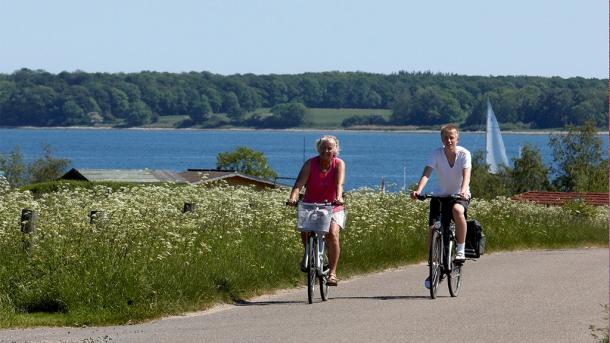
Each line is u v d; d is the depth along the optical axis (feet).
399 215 163.02
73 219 110.01
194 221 120.37
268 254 116.78
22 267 98.17
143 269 96.43
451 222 106.42
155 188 152.15
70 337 79.61
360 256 132.77
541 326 84.33
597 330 79.20
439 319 88.12
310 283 99.45
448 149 104.47
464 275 127.95
